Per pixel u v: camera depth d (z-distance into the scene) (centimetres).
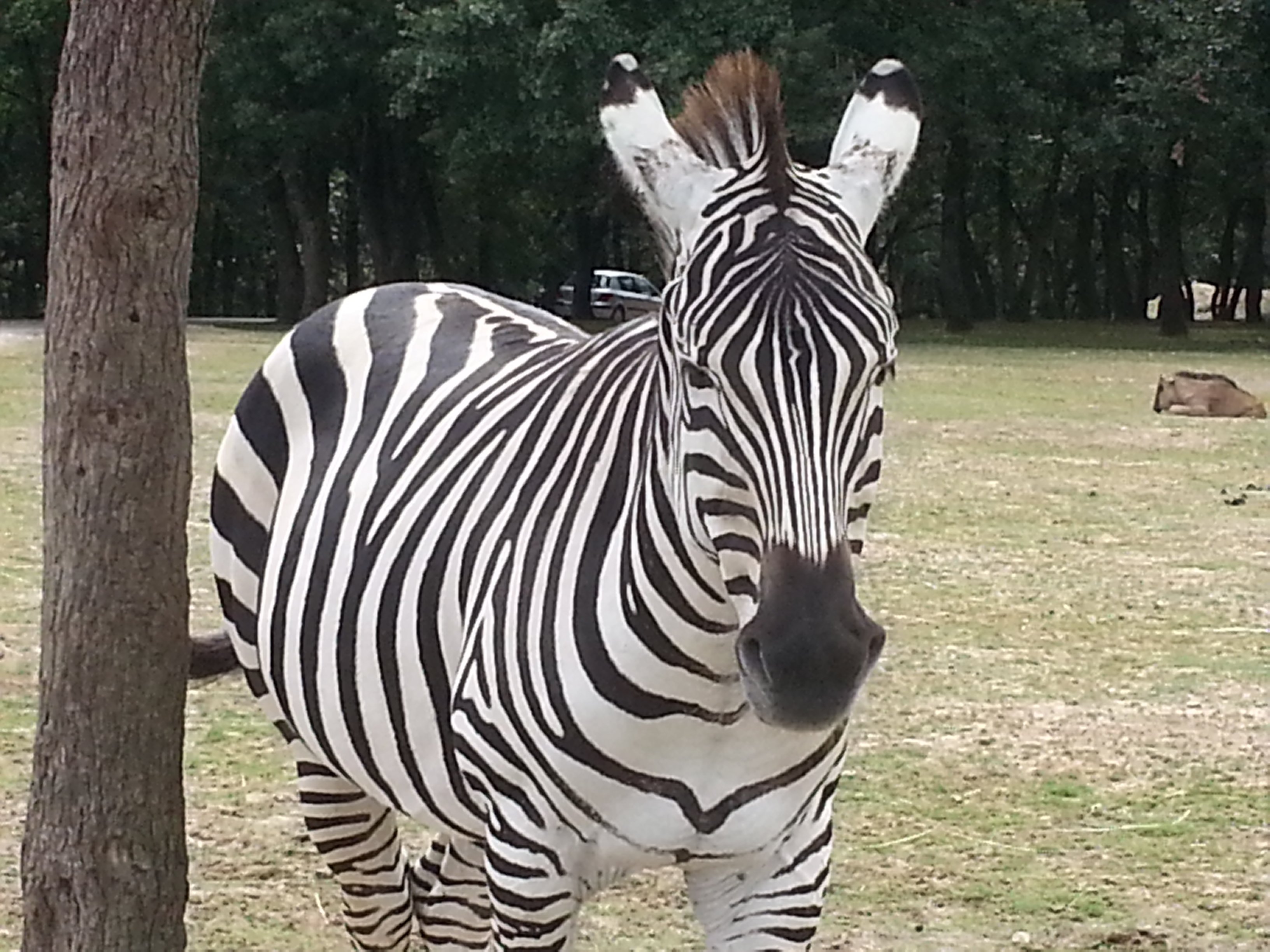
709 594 260
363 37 2681
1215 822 546
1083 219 3547
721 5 2392
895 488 1176
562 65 2442
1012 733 632
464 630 306
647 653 269
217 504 393
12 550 913
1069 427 1531
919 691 685
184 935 345
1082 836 533
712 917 297
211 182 3134
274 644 359
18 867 493
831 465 235
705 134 258
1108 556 959
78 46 305
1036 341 2773
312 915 465
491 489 312
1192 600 853
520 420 319
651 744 275
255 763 585
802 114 2353
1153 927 466
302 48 2633
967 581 888
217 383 1694
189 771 575
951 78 2620
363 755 337
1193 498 1152
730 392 238
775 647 229
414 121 2947
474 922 388
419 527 323
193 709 646
